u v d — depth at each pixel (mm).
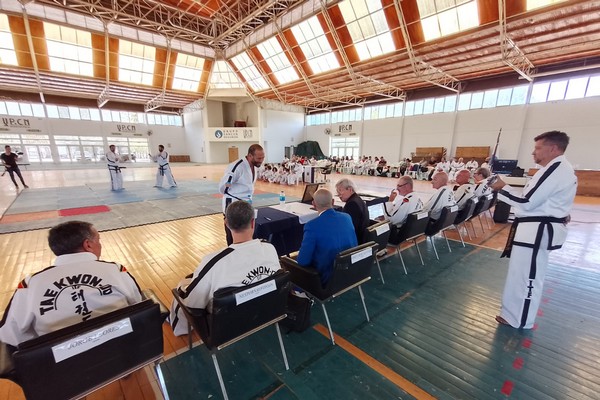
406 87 12727
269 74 12727
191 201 6141
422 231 2736
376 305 2115
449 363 1521
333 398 1301
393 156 15000
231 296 1089
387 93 14031
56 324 907
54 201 5949
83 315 957
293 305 1766
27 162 15773
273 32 9891
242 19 9430
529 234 1701
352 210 2287
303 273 1665
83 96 15578
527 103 10227
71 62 10719
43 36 9492
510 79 10414
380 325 1866
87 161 17656
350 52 9500
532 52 7820
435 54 8242
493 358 1561
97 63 11125
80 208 5352
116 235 3838
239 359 1553
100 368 910
